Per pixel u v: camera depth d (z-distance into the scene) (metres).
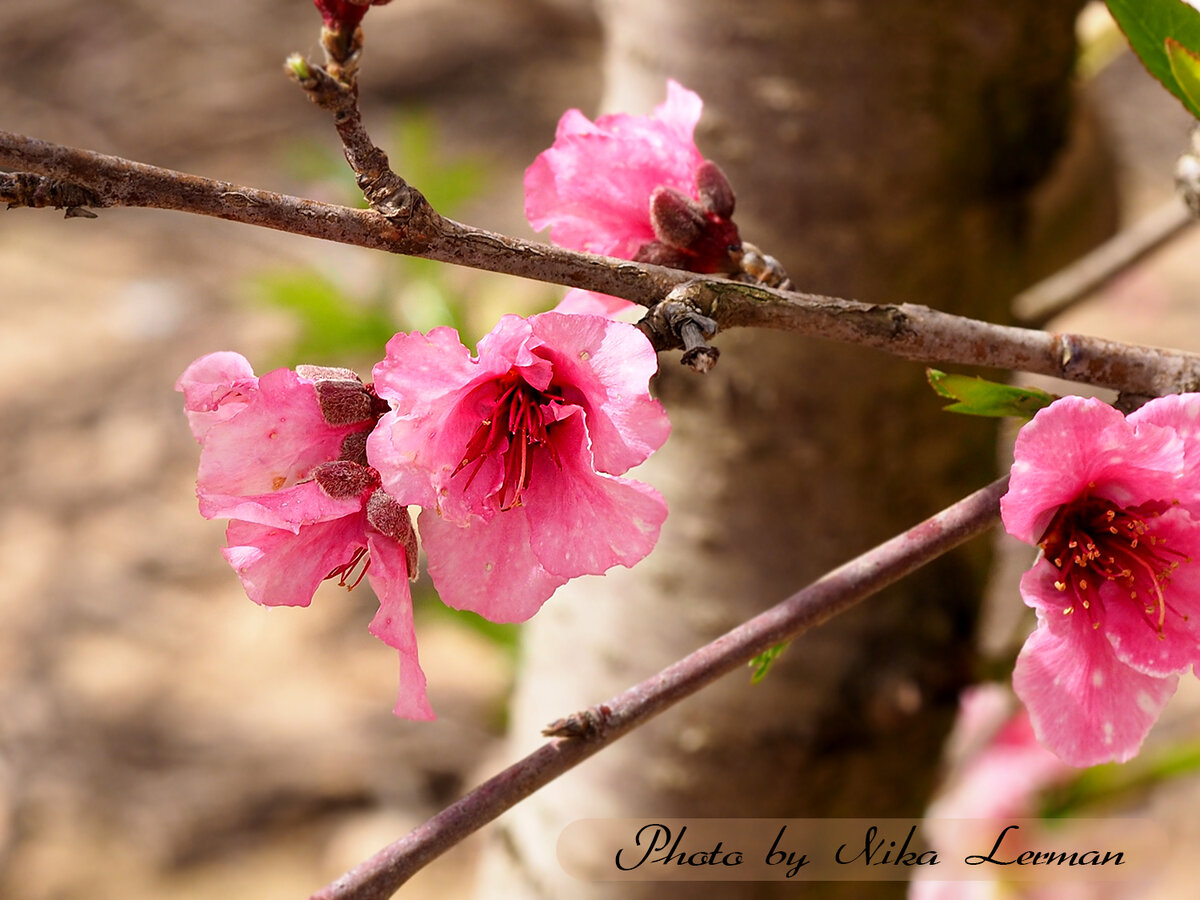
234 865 1.09
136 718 1.21
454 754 1.16
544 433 0.41
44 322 1.65
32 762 1.17
